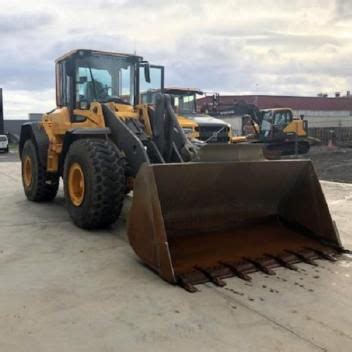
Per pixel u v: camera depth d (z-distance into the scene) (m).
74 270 3.88
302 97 51.56
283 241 4.51
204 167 3.96
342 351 2.57
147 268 3.93
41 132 6.84
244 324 2.88
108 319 2.94
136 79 6.52
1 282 3.58
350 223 5.71
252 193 4.57
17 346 2.59
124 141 5.10
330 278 3.72
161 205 4.08
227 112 20.20
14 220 5.77
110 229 5.26
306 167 4.59
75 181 5.32
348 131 32.47
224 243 4.29
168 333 2.76
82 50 6.05
